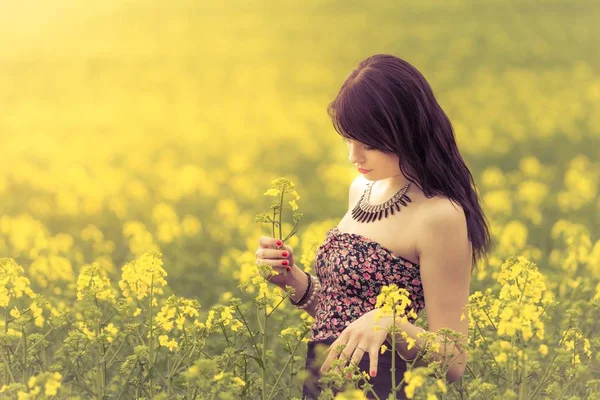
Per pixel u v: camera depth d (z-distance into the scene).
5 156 19.20
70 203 13.23
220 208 12.20
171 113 24.89
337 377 3.44
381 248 3.79
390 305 3.49
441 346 3.66
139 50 35.75
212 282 8.27
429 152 3.72
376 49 33.50
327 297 3.90
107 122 23.89
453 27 36.19
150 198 14.35
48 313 6.35
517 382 4.07
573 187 12.78
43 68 33.19
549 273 7.13
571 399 3.82
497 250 8.57
